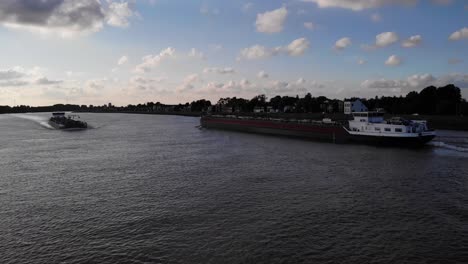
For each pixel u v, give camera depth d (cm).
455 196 5388
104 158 9519
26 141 14075
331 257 3466
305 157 9156
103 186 6331
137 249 3691
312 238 3906
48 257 3553
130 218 4616
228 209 4906
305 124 14488
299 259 3428
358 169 7469
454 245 3712
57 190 6100
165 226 4306
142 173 7412
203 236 3984
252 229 4172
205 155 9794
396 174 6919
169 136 15912
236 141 13450
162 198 5512
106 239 3959
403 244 3747
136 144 12781
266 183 6331
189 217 4609
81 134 17238
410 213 4666
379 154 9494
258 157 9269
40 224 4466
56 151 10994
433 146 10706
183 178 6856
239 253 3562
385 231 4088
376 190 5784
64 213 4869
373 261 3384
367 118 11988
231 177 6862
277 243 3788
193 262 3394
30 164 8675
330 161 8488
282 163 8306
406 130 10769
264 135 16062
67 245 3825
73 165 8488
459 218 4466
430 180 6388
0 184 6569
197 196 5578
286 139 14088
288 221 4419
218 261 3403
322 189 5881
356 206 4975
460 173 6912
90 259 3497
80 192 5953
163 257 3503
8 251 3703
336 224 4309
